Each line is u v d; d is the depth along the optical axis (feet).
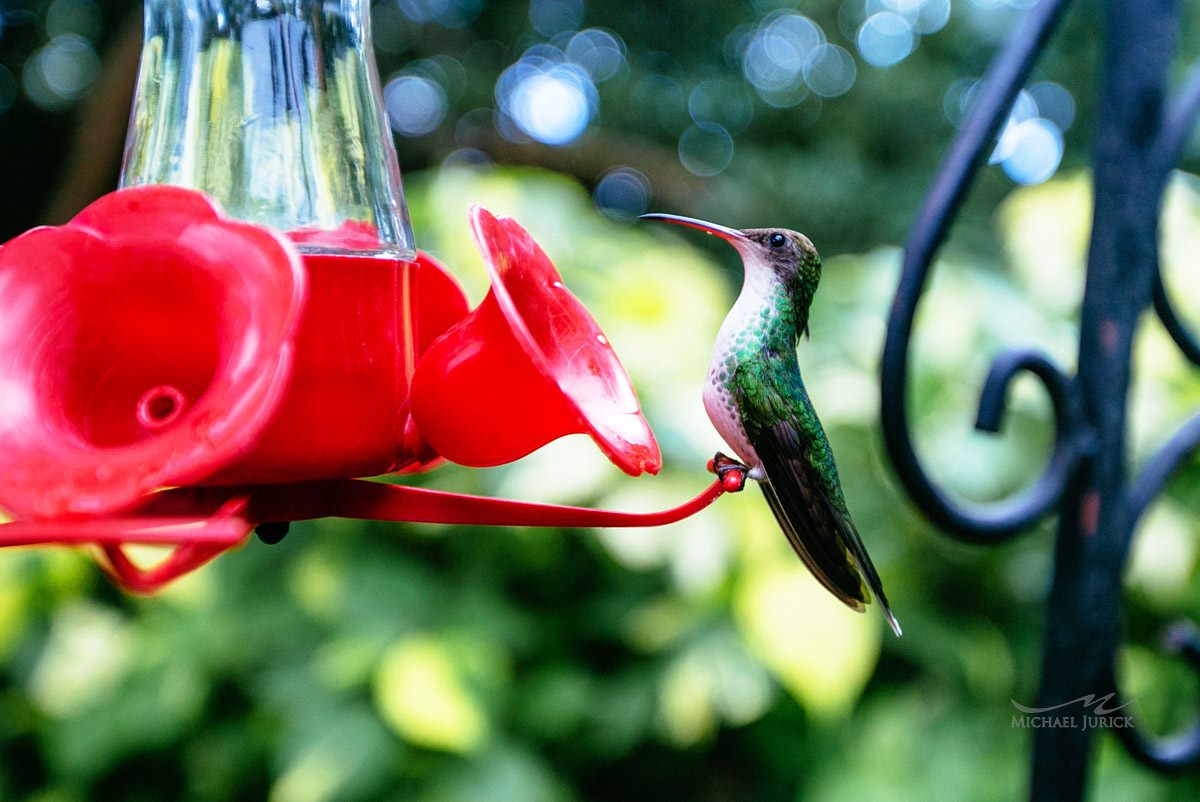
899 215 57.62
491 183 25.90
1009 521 13.93
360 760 23.22
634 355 23.76
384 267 12.37
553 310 13.39
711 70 63.05
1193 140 46.06
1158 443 24.39
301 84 12.99
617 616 24.79
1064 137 58.95
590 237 26.45
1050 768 14.12
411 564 24.77
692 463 22.86
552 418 12.60
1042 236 27.53
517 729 24.57
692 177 59.36
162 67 13.04
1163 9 13.88
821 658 21.81
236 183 12.73
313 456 11.59
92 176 44.14
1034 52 14.20
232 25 12.96
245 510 11.35
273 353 9.31
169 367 10.45
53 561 25.20
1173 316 15.49
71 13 54.80
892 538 24.97
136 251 10.45
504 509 12.39
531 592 25.31
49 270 10.53
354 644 23.44
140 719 24.68
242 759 25.23
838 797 24.13
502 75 61.62
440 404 12.59
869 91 59.16
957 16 59.47
